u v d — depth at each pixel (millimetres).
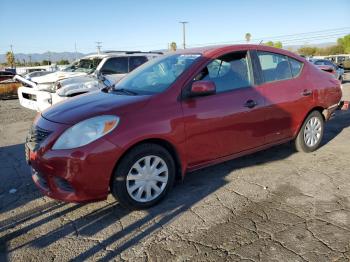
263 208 3516
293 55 4961
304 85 4887
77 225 3311
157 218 3387
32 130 3611
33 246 2986
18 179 4543
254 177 4344
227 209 3523
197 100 3742
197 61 3900
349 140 5977
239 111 4039
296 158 5012
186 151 3686
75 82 7523
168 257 2766
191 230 3150
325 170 4523
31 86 8188
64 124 3301
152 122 3402
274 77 4594
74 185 3158
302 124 5012
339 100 5516
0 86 16422
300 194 3814
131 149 3342
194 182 4242
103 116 3281
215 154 3957
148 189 3521
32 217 3490
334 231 3043
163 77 3961
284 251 2783
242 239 2973
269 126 4453
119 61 9406
